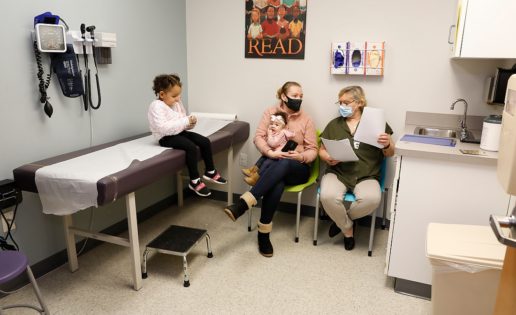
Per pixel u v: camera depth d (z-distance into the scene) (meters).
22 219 2.04
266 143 2.75
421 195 1.93
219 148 2.68
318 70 2.86
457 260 1.44
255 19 2.96
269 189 2.42
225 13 3.06
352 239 2.56
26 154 2.04
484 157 1.76
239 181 3.33
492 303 1.47
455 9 2.41
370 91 2.74
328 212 2.47
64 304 1.95
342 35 2.73
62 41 2.04
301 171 2.59
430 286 2.02
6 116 1.92
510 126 0.96
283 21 2.87
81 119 2.35
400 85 2.65
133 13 2.66
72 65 2.15
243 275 2.23
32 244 2.12
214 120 3.11
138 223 2.93
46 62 2.09
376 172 2.54
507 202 1.79
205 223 2.94
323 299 2.03
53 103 2.16
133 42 2.70
